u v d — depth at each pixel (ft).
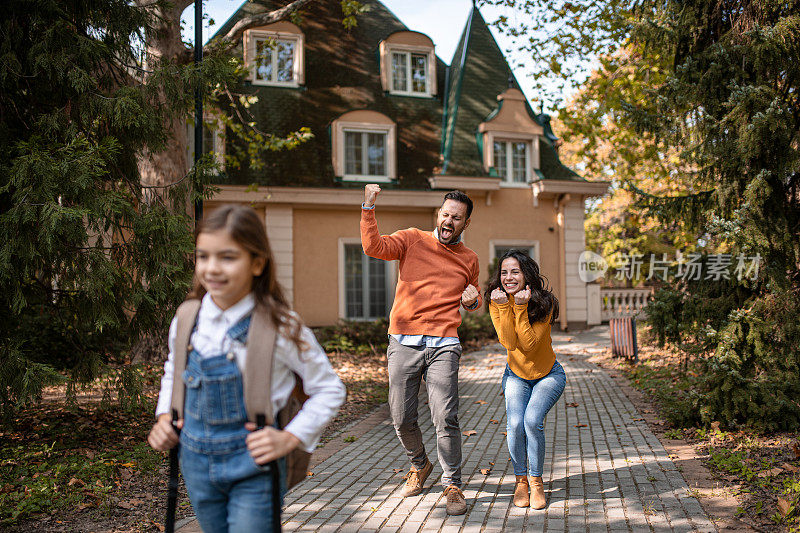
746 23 19.67
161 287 18.85
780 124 17.53
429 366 13.19
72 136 18.11
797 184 19.75
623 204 70.28
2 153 17.07
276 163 52.95
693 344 20.15
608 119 56.95
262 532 6.14
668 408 21.31
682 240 50.37
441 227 13.60
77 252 17.26
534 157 58.54
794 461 15.46
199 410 6.29
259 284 6.51
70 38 18.06
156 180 33.14
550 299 13.29
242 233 6.11
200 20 25.45
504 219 57.41
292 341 6.31
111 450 17.76
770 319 18.45
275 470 6.21
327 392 6.50
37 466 15.80
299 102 56.75
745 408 18.10
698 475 14.98
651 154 47.70
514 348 13.32
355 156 55.31
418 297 13.30
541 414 13.14
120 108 18.37
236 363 6.22
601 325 59.52
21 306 16.55
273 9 58.49
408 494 13.91
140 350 32.04
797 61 18.65
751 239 17.90
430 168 57.00
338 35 61.93
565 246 58.23
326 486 14.89
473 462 16.93
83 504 13.46
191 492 6.53
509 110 57.72
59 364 27.35
